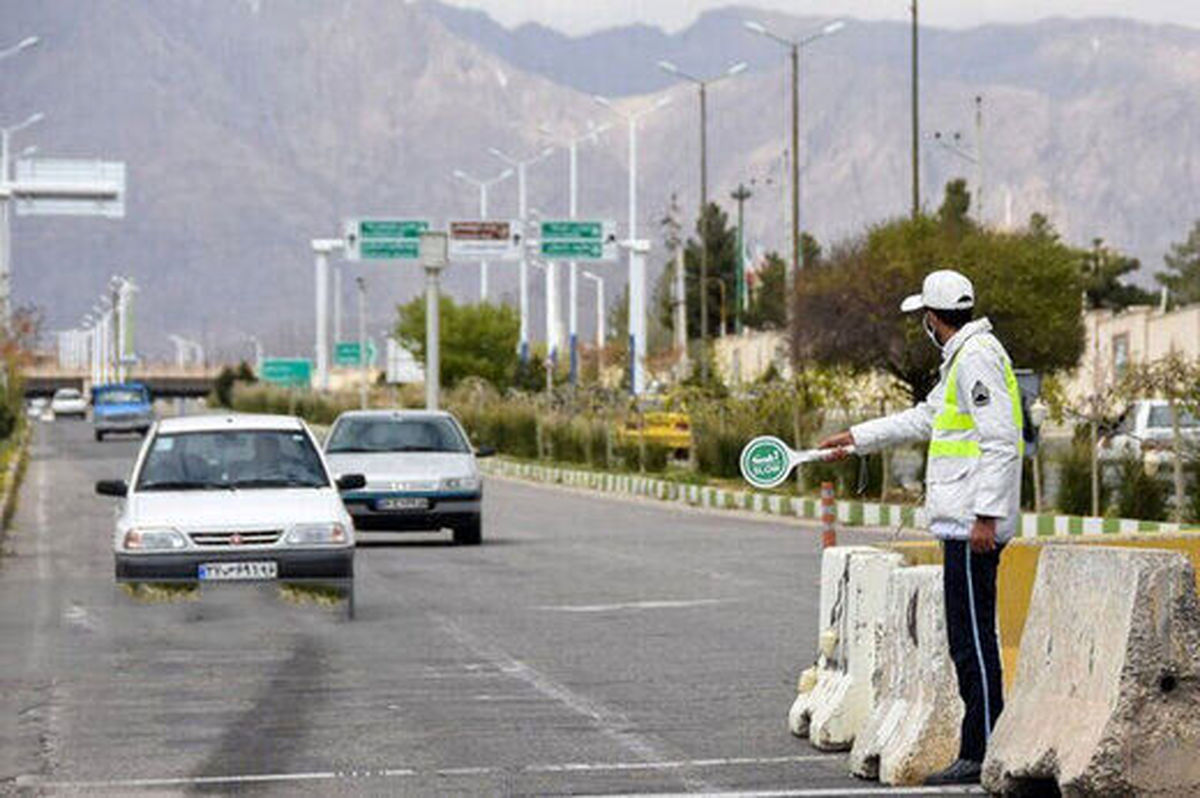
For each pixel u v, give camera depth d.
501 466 132.50
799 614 42.25
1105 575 20.95
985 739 22.98
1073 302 121.75
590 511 87.62
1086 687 21.05
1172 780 20.30
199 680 32.56
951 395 23.14
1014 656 27.86
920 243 119.12
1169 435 85.50
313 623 41.00
